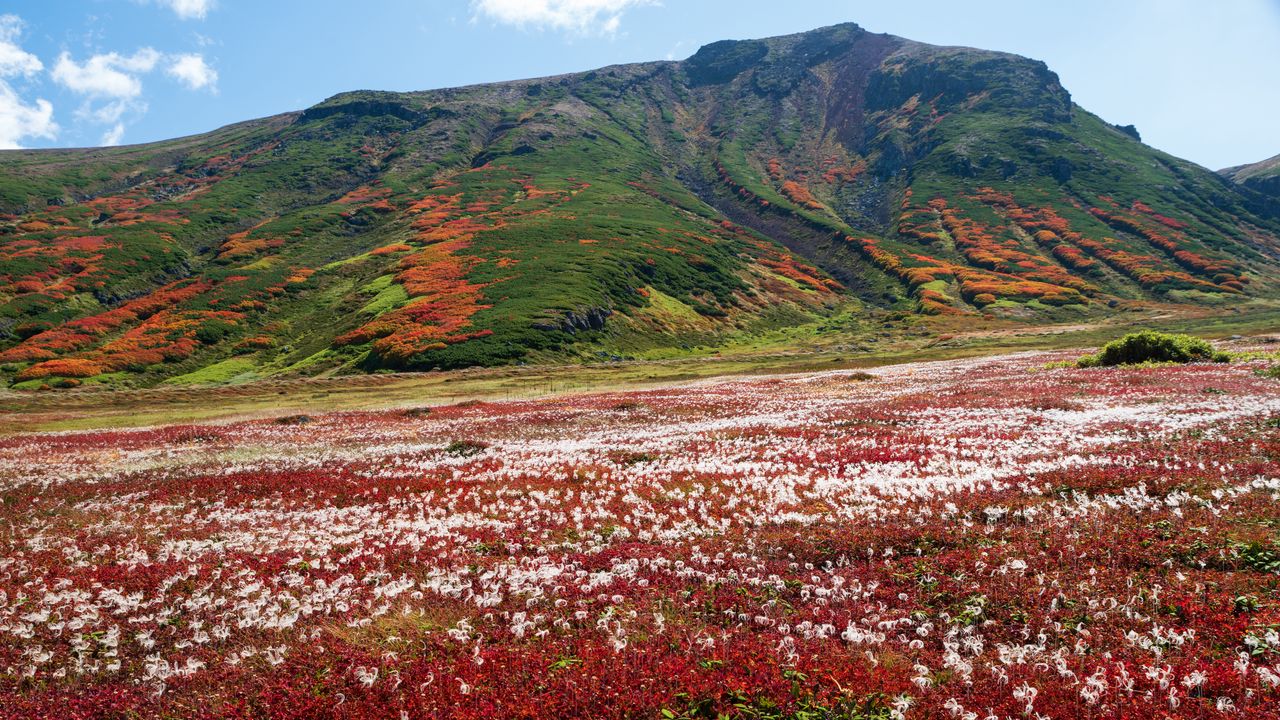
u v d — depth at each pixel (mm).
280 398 68188
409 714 7352
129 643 9867
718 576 10805
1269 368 32844
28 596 11711
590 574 11227
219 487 20922
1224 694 6559
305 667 8625
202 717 7793
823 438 23734
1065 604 8719
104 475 24625
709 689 7301
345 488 20047
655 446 24875
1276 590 8344
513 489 18688
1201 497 12164
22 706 8242
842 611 9203
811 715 6770
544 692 7508
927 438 21766
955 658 7500
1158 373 35781
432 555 12867
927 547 11227
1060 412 25000
